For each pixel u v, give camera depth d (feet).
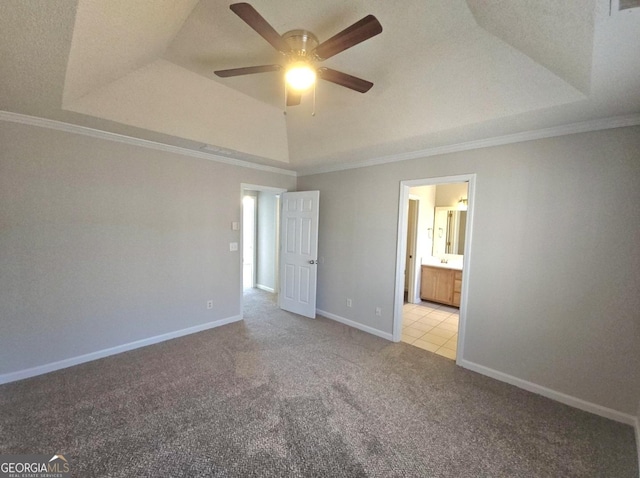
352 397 7.84
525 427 6.84
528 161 8.31
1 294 7.93
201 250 12.14
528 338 8.44
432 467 5.65
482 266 9.22
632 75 5.10
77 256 9.09
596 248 7.38
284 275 15.38
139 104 8.23
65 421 6.60
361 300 12.82
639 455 5.95
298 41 5.82
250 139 11.23
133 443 6.02
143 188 10.35
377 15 5.47
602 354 7.36
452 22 5.58
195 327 12.17
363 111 9.09
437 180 10.24
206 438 6.22
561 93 6.20
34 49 4.79
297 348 10.79
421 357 10.36
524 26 5.00
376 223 12.15
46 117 8.05
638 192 6.85
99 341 9.67
